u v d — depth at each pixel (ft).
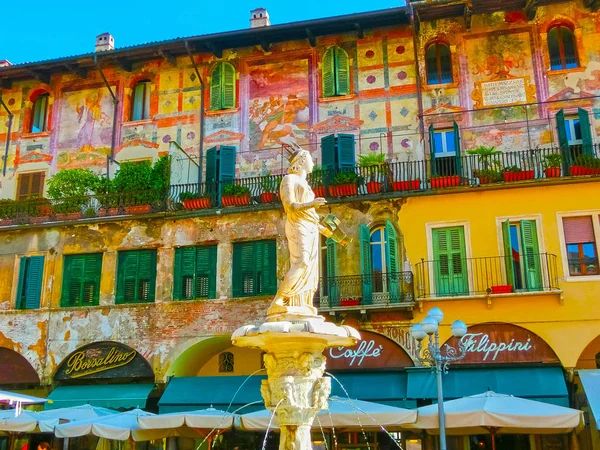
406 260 78.13
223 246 83.61
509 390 69.36
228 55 94.99
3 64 107.65
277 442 82.43
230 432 83.56
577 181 75.61
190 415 62.08
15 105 101.14
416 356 74.33
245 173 90.07
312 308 33.63
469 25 86.74
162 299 83.30
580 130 80.23
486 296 73.41
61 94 100.01
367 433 77.66
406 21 88.94
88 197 88.53
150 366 81.66
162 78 96.78
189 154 92.73
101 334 83.87
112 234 87.35
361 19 87.71
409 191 79.51
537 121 83.25
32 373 85.61
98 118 97.60
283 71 92.73
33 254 89.30
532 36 86.33
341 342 33.50
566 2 86.07
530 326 72.64
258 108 92.17
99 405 79.00
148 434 66.28
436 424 55.62
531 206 76.54
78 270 87.40
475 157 82.28
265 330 30.37
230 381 80.02
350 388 73.61
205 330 80.94
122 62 96.32
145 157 94.53
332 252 78.48
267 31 89.56
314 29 90.02
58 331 85.25
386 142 86.79
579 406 73.26
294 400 31.14
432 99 86.89
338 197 81.25
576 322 71.97
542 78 84.69
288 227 34.50
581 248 74.69
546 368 71.41
